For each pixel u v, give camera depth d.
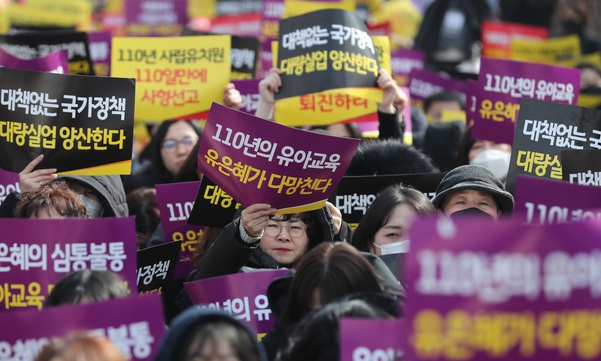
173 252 14.84
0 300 12.76
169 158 20.97
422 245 9.63
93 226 12.72
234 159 14.33
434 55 35.75
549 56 29.77
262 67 25.73
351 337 10.58
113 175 16.55
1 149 15.46
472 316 9.65
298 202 14.41
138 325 11.31
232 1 38.59
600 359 9.79
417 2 44.88
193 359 10.40
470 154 19.95
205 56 20.02
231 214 15.68
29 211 14.50
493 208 15.38
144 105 20.05
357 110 19.00
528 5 39.59
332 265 11.80
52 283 12.72
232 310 13.95
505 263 9.68
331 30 17.84
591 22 37.62
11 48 20.30
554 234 9.73
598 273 9.79
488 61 19.12
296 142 14.18
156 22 36.38
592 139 16.27
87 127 15.49
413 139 22.78
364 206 16.80
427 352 9.65
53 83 15.43
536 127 16.36
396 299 11.61
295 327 11.70
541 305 9.73
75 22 32.12
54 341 10.42
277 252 14.90
